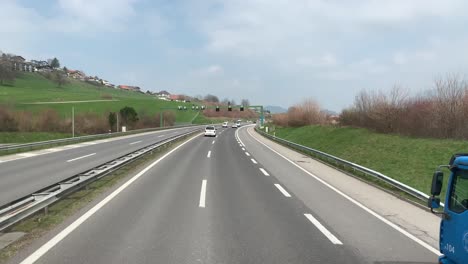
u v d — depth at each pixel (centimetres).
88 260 594
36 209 823
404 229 841
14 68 17612
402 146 2427
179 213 932
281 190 1325
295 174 1789
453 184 508
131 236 730
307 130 5259
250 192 1264
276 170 1927
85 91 18412
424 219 948
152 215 905
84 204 1021
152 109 10794
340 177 1728
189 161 2239
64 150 2988
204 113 17025
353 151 2869
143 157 2416
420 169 1878
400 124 3023
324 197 1216
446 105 2473
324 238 750
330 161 2380
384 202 1163
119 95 19062
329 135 4078
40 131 6694
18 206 786
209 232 771
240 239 727
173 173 1686
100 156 2497
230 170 1861
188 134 5719
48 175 1623
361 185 1503
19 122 6650
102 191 1221
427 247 708
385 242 734
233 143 4281
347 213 990
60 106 10144
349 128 3941
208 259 611
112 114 7481
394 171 1978
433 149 2122
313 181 1574
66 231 757
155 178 1523
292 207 1044
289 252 657
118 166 1642
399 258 641
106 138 4884
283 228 818
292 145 3644
